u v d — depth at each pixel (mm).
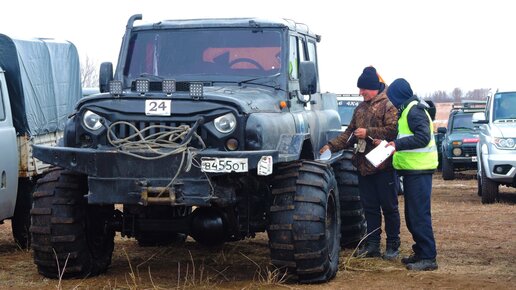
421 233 8625
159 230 7922
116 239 10898
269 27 8703
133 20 9000
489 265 8938
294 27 9016
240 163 7121
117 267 8844
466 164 22000
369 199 9141
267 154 7129
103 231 8258
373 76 8742
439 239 10836
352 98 21156
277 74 8516
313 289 7531
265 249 9945
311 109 9352
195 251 9898
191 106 7344
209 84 8484
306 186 7590
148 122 7434
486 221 12773
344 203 9758
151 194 7273
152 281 7910
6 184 9875
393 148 8414
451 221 12781
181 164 7207
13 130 10117
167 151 7246
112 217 8281
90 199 7395
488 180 15602
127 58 8891
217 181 7246
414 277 8164
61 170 7977
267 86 8477
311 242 7492
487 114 16594
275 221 7535
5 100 10055
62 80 11969
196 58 8727
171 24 8906
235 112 7281
